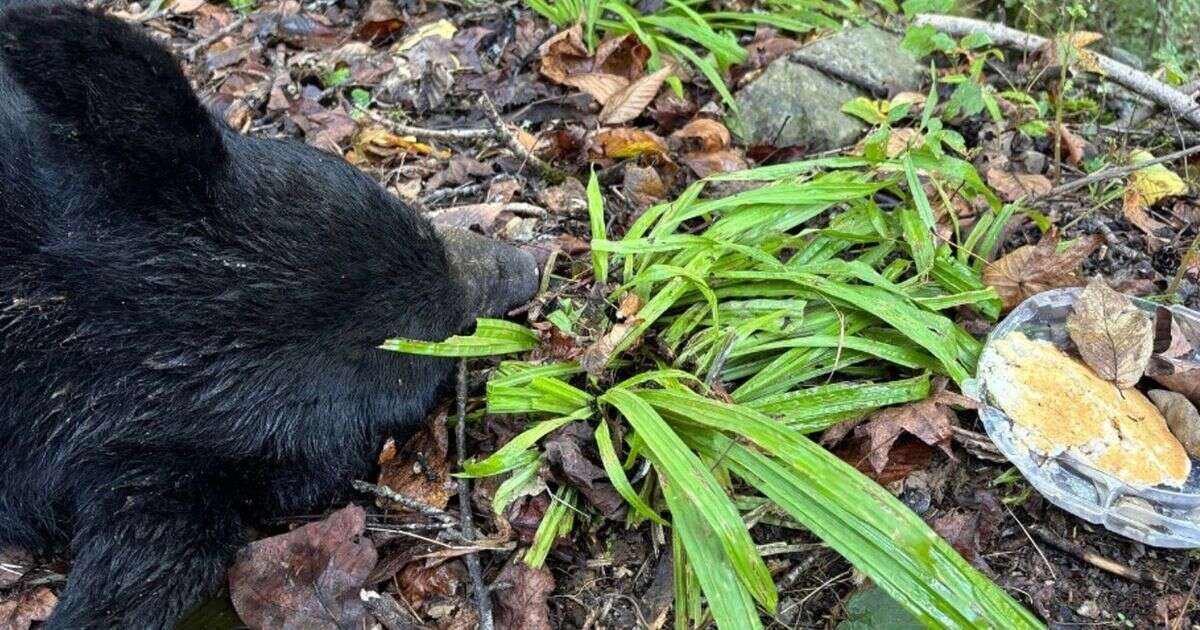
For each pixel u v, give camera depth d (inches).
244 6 68.2
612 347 43.5
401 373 42.2
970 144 53.8
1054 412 41.8
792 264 46.7
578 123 57.4
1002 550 41.2
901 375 44.9
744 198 47.1
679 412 41.3
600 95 57.7
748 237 47.4
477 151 56.5
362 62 62.4
